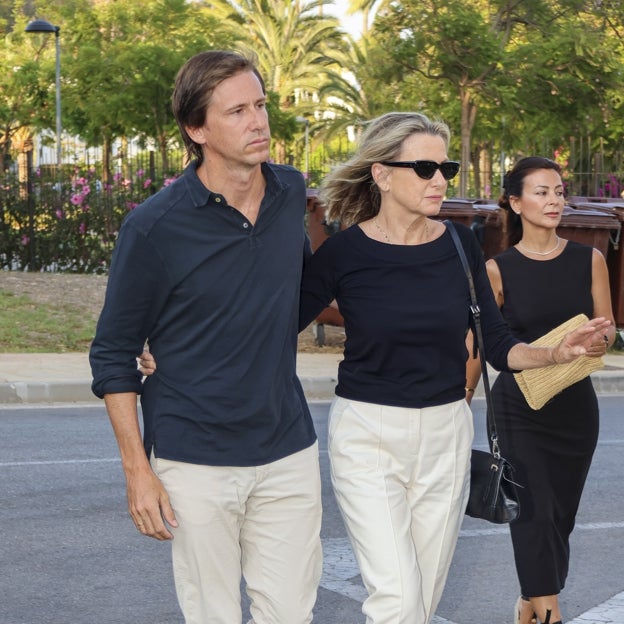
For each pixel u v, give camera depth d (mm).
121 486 8477
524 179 5109
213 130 3559
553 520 5047
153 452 3678
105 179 23406
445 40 34781
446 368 4047
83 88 42875
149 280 3596
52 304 17203
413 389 4000
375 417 4000
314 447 3848
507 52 36250
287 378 3752
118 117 40969
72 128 47812
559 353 4070
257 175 3668
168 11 42844
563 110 36656
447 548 4098
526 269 5129
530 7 37406
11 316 16344
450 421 4043
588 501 8445
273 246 3648
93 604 5926
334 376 13539
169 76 40344
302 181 3756
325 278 4090
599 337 4039
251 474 3682
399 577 3854
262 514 3781
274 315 3662
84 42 43500
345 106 66438
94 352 3668
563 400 5027
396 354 4000
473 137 40719
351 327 4062
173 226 3566
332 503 8070
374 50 36719
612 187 24453
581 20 37562
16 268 22672
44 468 9055
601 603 6137
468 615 5895
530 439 5031
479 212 15352
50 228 22547
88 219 22469
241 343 3629
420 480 4035
